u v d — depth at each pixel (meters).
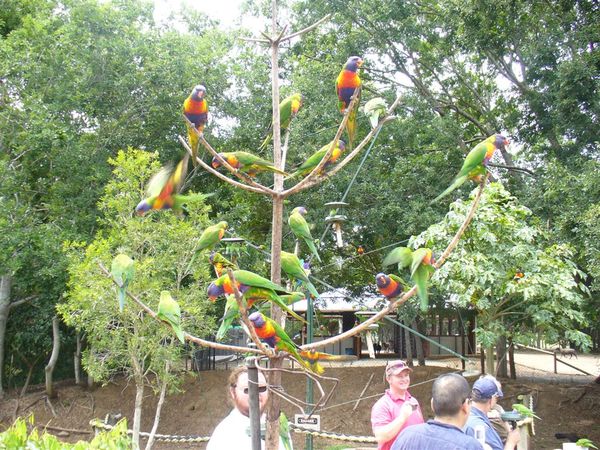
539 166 15.56
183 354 11.79
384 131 14.01
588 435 12.80
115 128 13.76
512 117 14.32
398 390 3.99
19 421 3.20
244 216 13.75
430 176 13.48
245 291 2.83
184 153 2.80
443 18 14.35
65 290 12.18
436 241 7.81
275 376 2.76
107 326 9.74
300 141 12.90
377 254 15.52
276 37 3.14
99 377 9.73
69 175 12.70
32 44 12.57
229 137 14.96
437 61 15.91
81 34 13.48
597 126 12.19
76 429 13.96
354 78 3.08
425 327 23.23
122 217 9.38
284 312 3.11
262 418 3.30
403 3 14.45
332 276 16.22
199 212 10.03
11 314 16.28
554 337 8.48
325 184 13.34
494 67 15.88
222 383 15.41
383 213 13.18
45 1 14.47
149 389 15.08
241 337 12.19
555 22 13.26
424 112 14.48
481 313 8.43
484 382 3.88
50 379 14.98
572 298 7.38
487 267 7.43
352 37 14.83
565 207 10.89
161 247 9.48
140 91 13.84
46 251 11.27
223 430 3.38
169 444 13.23
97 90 13.52
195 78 14.06
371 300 16.47
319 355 3.02
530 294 7.18
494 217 7.50
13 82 12.15
